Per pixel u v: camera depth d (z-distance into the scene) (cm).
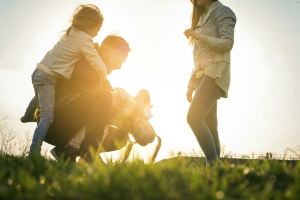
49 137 284
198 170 160
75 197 105
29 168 148
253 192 120
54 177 131
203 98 285
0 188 114
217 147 311
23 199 109
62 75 269
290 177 131
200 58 304
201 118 282
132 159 168
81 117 271
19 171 134
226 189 117
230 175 136
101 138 259
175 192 106
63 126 275
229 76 300
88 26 287
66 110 273
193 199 103
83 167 163
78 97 272
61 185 121
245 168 155
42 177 134
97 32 303
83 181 121
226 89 297
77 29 285
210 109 290
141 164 154
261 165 164
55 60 271
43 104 266
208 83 289
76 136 280
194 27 345
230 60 303
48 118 261
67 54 274
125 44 322
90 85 280
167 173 138
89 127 254
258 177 136
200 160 208
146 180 124
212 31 310
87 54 279
